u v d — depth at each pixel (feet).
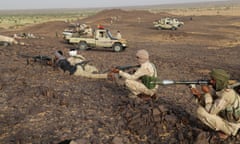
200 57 68.95
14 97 28.53
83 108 25.75
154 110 21.65
